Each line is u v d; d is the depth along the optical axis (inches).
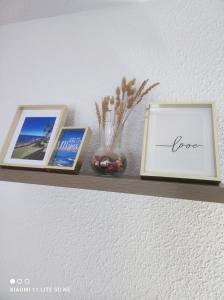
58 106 34.6
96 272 32.2
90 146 34.6
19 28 43.3
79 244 33.5
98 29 37.6
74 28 39.2
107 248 32.0
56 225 35.1
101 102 35.3
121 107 30.7
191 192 22.4
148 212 30.6
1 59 43.6
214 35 31.8
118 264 31.3
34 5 38.3
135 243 30.8
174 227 29.4
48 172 28.9
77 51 38.3
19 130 34.7
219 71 30.8
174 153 25.1
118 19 36.7
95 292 32.0
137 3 36.0
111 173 27.7
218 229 27.9
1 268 37.5
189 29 32.9
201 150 24.5
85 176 26.4
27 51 41.9
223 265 27.4
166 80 32.6
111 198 32.5
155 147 25.8
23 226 37.0
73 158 29.0
